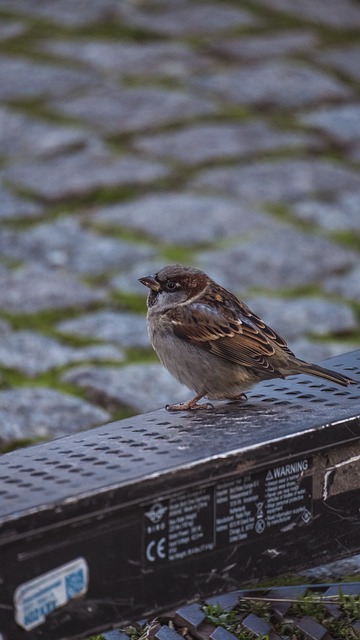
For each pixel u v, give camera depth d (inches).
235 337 290.8
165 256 580.1
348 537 250.4
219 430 241.1
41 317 522.3
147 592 216.7
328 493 245.3
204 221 613.6
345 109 768.3
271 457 232.1
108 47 821.2
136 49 822.5
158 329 299.4
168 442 233.9
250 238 601.3
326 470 244.4
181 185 652.1
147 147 691.4
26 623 200.2
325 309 538.9
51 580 202.7
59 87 761.0
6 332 504.4
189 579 223.1
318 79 795.4
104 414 439.8
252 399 267.6
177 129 712.4
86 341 502.0
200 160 678.5
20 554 198.4
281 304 541.3
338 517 247.8
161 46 830.5
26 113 728.3
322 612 271.6
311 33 878.4
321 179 673.6
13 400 438.0
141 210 623.8
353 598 273.3
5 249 583.2
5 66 786.8
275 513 236.1
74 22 863.7
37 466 220.7
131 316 526.0
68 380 464.1
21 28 849.5
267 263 576.4
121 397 449.4
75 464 221.5
